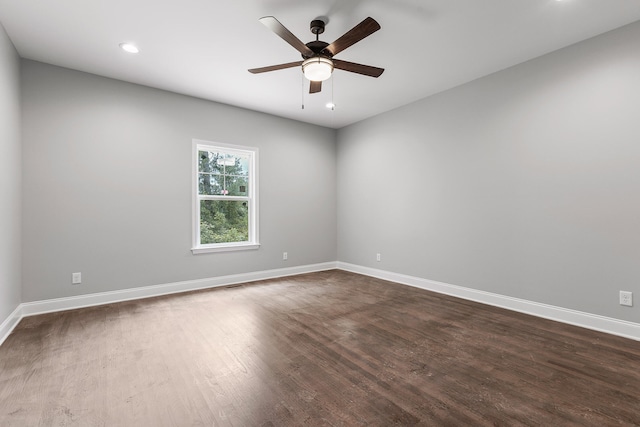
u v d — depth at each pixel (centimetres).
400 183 462
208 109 432
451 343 252
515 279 334
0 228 252
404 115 455
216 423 157
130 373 206
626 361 220
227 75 354
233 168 466
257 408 170
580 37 279
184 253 413
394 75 356
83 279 344
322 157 560
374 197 505
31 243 316
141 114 380
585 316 284
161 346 247
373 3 232
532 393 183
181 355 232
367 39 282
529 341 255
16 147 295
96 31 269
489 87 354
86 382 195
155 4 233
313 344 251
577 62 287
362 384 193
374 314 324
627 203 261
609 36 268
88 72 347
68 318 309
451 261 396
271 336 267
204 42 287
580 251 287
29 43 287
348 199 555
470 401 175
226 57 314
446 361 222
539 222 314
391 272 477
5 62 265
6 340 256
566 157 294
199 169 434
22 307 309
